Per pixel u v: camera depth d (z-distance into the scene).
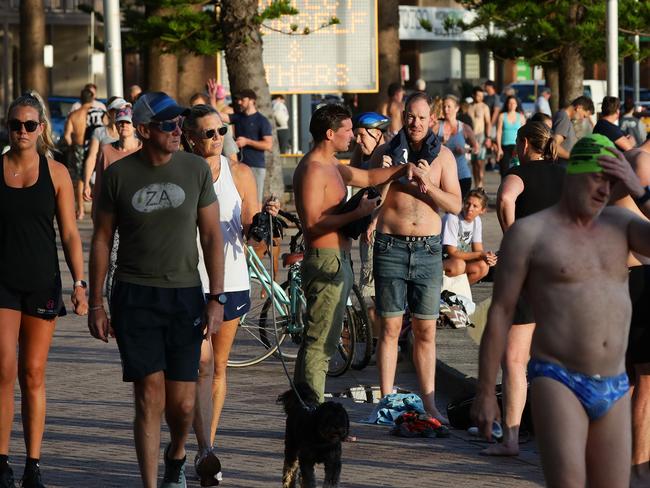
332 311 19.00
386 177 19.75
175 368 15.39
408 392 21.83
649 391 16.66
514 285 12.20
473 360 24.38
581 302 11.98
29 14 75.62
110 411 22.02
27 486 16.78
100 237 15.44
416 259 20.86
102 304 15.62
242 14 52.09
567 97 66.38
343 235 19.05
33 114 16.47
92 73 97.06
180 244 15.26
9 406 16.61
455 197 20.67
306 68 55.28
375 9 55.03
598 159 11.94
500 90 121.50
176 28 55.25
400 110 34.47
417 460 18.59
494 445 18.92
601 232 12.12
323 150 19.03
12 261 16.45
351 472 17.86
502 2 66.81
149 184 15.16
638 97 103.69
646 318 16.39
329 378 25.62
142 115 15.01
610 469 12.06
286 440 16.47
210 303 15.61
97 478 17.64
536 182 18.88
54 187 16.73
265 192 53.94
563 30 64.69
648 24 63.31
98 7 106.44
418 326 21.08
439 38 111.00
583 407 12.01
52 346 28.38
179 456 15.92
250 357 26.86
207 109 17.86
